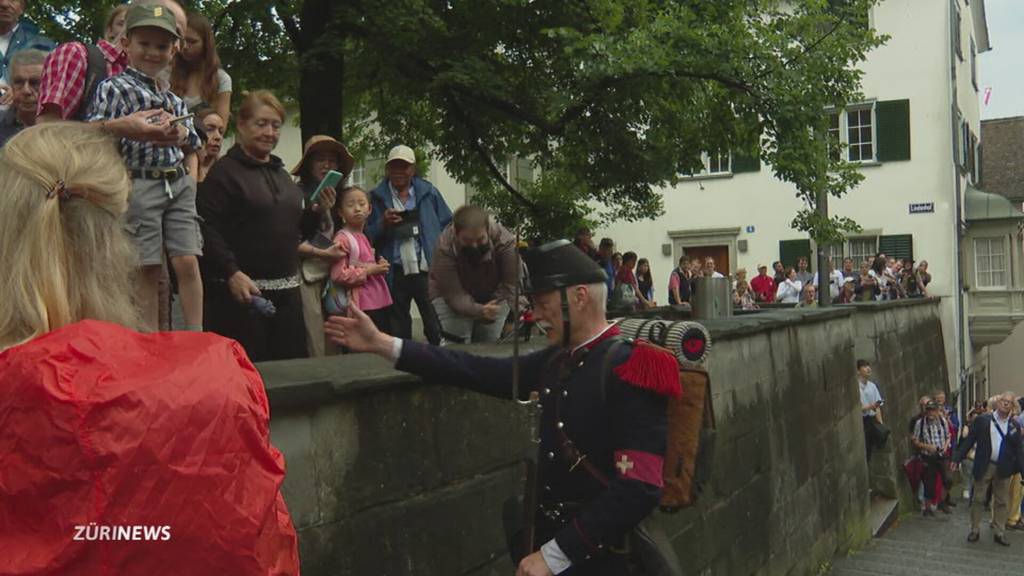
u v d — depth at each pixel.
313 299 5.06
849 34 10.19
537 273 3.10
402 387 3.66
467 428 4.04
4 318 1.38
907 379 20.41
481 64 9.88
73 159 1.45
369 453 3.51
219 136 4.98
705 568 6.81
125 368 1.31
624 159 11.03
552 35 8.95
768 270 25.19
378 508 3.54
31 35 5.13
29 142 1.46
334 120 10.43
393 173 6.05
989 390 35.78
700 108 10.62
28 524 1.24
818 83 9.72
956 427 22.30
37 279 1.38
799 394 9.77
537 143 11.66
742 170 25.27
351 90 12.06
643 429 2.83
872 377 17.39
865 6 10.38
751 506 7.96
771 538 8.45
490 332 5.98
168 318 3.80
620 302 14.22
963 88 28.25
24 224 1.40
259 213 4.31
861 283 22.23
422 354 3.17
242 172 4.30
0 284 1.38
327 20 10.16
